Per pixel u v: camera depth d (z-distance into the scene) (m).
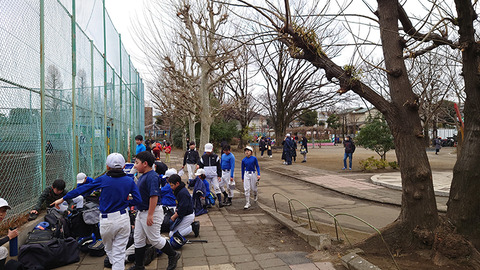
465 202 4.01
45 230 4.46
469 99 4.05
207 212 7.42
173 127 40.97
